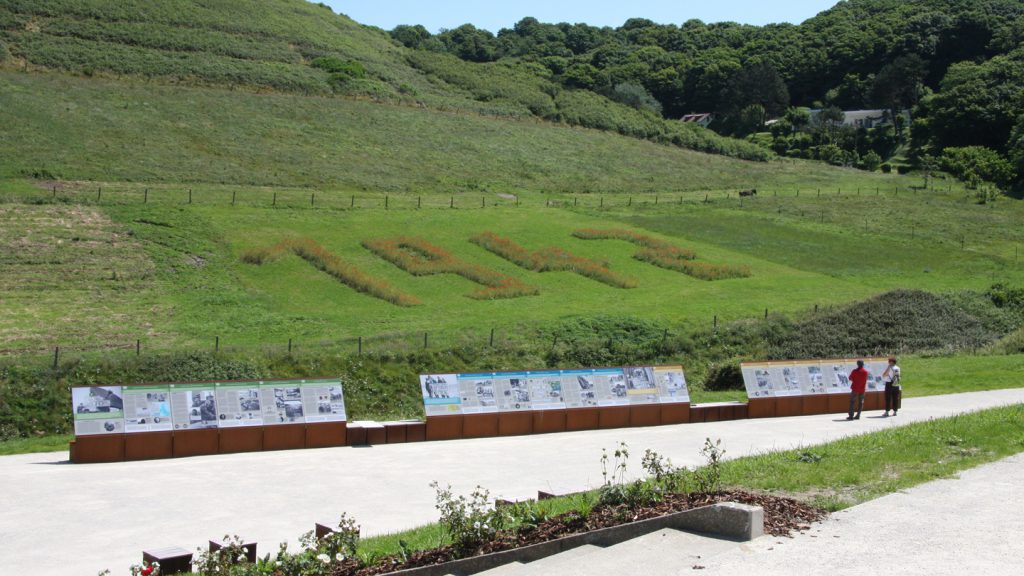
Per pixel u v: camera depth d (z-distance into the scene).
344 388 32.75
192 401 22.81
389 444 24.44
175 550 11.62
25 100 78.81
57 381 29.56
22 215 51.06
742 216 79.69
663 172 105.94
